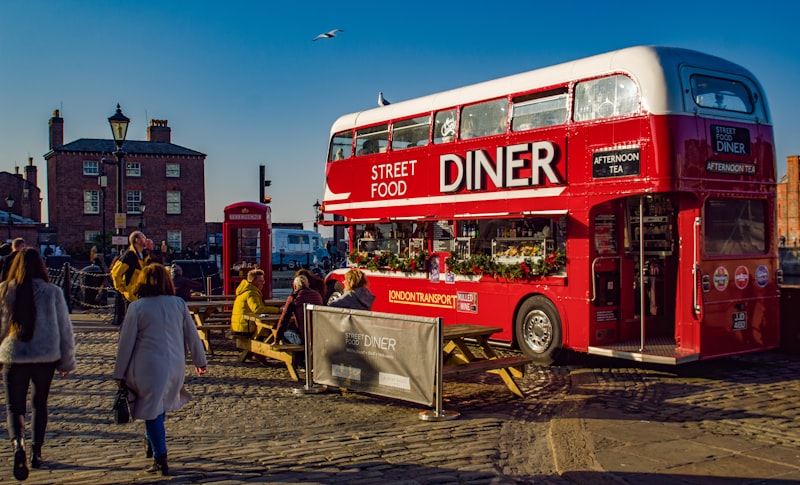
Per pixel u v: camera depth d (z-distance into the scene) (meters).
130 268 12.34
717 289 11.06
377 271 16.30
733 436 7.59
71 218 56.81
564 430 7.79
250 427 8.12
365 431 7.86
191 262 30.95
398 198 15.33
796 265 45.12
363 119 16.58
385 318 8.84
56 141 60.00
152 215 58.66
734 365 12.18
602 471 6.34
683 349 10.98
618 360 12.80
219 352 14.00
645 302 12.10
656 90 10.61
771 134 11.89
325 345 9.70
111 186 57.81
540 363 12.40
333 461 6.58
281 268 54.09
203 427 8.13
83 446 7.26
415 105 15.03
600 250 11.67
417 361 8.48
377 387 8.94
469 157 13.59
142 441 7.47
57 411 8.93
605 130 11.25
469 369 9.02
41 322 6.42
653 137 10.58
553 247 12.23
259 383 10.80
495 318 13.27
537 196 12.29
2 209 65.94
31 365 6.38
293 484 5.83
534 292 12.45
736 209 11.45
